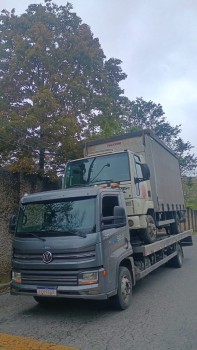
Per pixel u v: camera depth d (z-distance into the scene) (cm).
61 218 655
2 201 1099
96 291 593
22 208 709
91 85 1484
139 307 705
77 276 598
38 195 706
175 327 573
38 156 1317
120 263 712
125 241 724
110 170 852
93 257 605
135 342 513
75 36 1400
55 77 1309
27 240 655
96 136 1367
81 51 1384
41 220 670
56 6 1477
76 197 665
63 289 604
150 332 553
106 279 612
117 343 512
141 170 872
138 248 789
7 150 1280
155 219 974
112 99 1567
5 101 1344
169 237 1110
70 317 655
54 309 721
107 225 652
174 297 781
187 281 964
